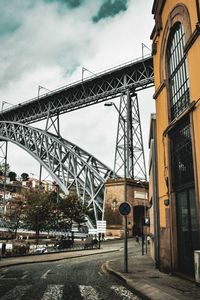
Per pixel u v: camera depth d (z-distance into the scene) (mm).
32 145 63031
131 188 54156
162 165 15000
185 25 12352
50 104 63344
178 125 13016
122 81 53812
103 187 58375
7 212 59281
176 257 12805
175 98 13930
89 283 11180
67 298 8258
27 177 137250
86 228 62188
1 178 116562
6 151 73500
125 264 14031
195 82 11211
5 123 67938
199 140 10711
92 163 60156
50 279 12039
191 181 11648
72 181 57594
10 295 8539
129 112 50219
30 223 48875
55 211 52125
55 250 33281
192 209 11562
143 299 8359
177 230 13086
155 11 16594
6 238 49406
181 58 13273
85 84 57219
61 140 61156
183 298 7852
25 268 16469
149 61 49562
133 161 52750
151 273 13539
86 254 28453
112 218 54625
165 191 14375
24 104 67000
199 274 9383
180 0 12992
